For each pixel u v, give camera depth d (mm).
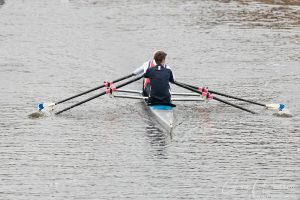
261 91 74625
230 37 105125
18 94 72375
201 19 120688
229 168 51688
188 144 57125
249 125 62781
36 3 139625
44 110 65125
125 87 77062
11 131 60188
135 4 138375
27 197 46062
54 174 50188
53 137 58719
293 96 72812
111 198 46000
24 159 53344
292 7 135250
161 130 60844
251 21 119000
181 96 72938
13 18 121188
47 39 102938
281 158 54000
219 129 61406
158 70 64562
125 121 63531
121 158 53625
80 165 52062
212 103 70562
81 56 91625
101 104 69562
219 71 84000
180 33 107812
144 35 106000
